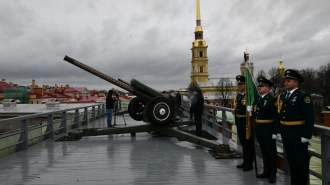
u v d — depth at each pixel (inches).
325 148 156.7
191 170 216.1
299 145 159.0
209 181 190.5
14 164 239.1
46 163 241.0
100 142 331.9
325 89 2378.2
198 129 347.6
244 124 213.3
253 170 213.6
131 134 381.1
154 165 231.1
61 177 203.2
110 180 195.3
